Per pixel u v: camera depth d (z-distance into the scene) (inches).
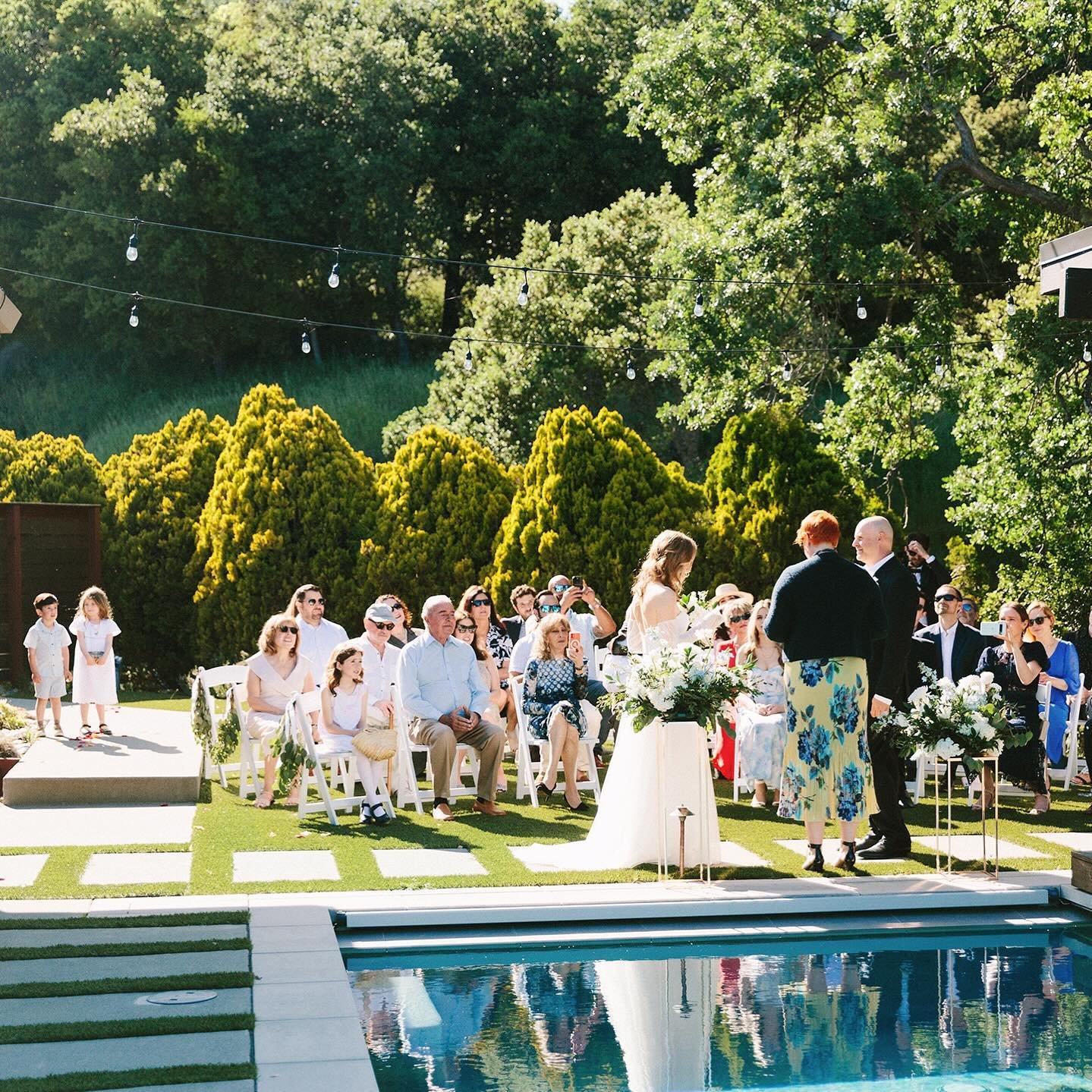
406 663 373.4
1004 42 721.0
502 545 686.5
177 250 1562.5
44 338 1631.4
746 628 421.4
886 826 314.0
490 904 260.8
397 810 377.7
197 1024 184.5
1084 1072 174.4
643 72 781.9
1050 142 716.0
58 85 1641.2
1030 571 702.5
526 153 1771.7
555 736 386.0
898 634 306.8
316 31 1913.1
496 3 1929.1
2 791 390.3
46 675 502.6
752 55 748.0
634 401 1147.9
